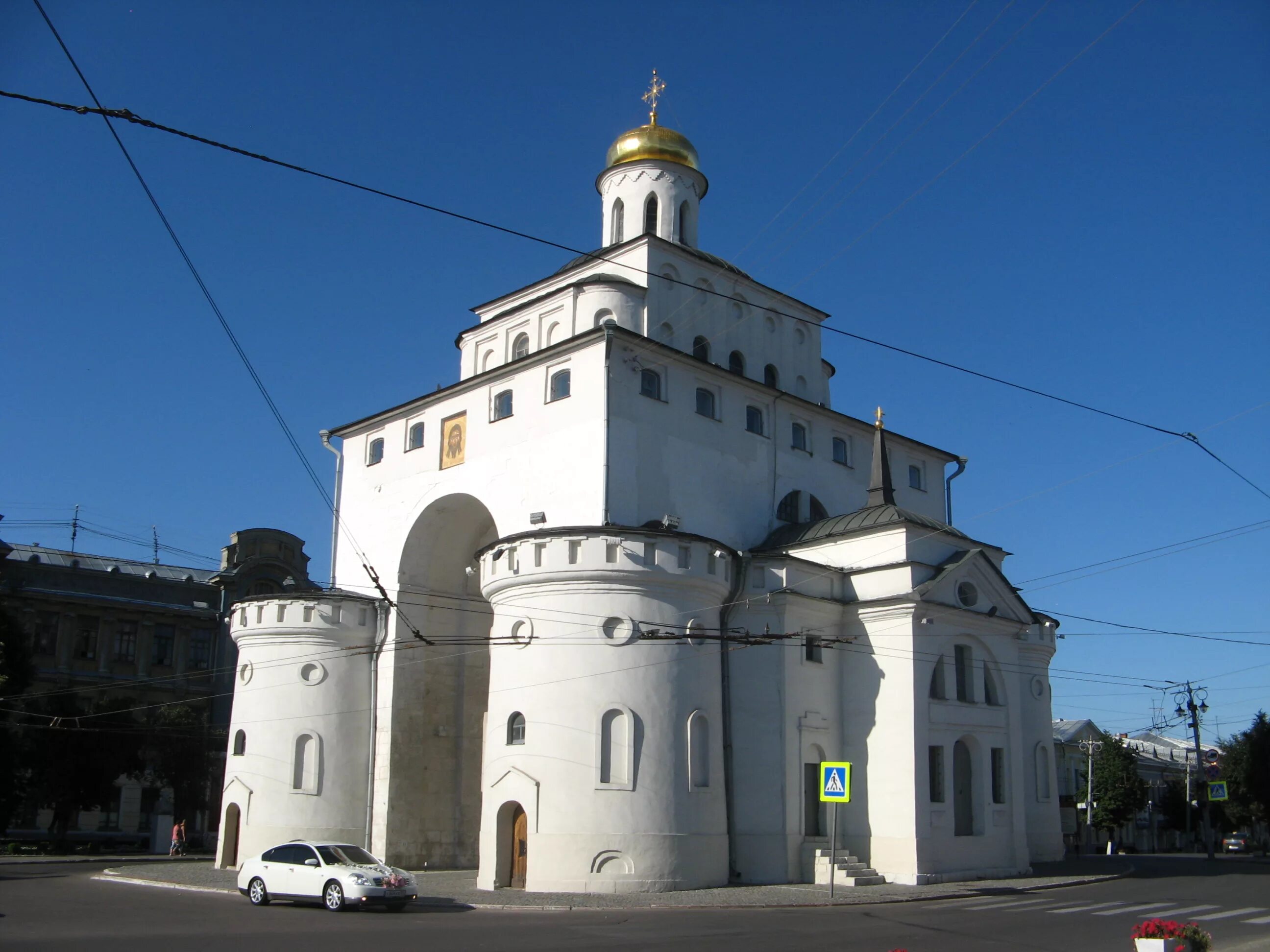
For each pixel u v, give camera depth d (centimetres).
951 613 3462
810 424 4056
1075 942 1938
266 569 7044
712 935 1988
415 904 2606
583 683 3000
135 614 6538
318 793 3609
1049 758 4397
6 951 1659
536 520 3431
